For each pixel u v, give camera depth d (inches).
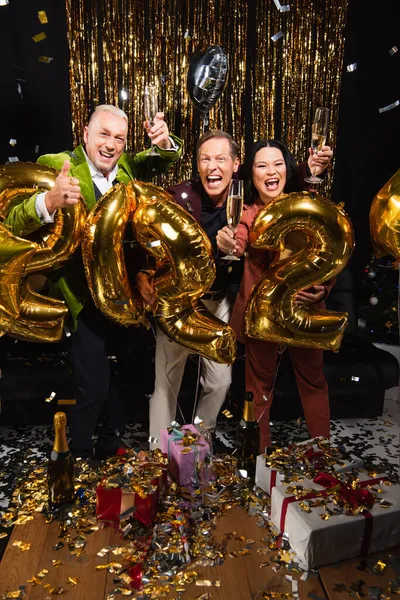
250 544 58.3
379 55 133.8
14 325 83.7
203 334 83.3
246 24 125.9
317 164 82.2
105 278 80.4
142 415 110.3
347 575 54.7
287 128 133.3
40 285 107.1
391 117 137.9
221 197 87.4
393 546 59.2
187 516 62.1
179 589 52.3
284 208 78.0
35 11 120.1
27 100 124.4
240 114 130.6
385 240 80.6
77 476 69.3
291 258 83.7
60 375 105.1
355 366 111.7
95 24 121.5
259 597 51.5
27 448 99.4
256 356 88.9
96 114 85.7
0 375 103.7
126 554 56.5
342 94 135.3
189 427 73.5
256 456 71.2
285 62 129.3
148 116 84.7
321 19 127.6
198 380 97.7
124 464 65.9
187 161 131.1
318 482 63.1
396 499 60.9
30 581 52.6
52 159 88.2
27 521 61.4
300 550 56.2
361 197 142.9
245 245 84.6
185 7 123.5
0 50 120.6
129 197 78.7
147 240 80.7
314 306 87.7
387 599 51.4
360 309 141.5
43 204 75.7
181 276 78.7
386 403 122.7
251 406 71.0
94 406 90.4
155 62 125.1
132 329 96.0
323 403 92.4
